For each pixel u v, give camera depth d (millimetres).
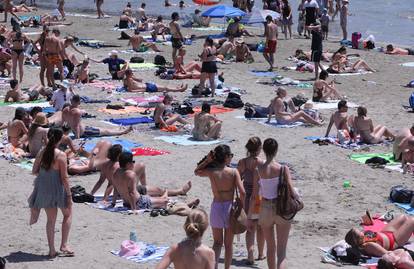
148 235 27844
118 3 129875
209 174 23453
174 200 31875
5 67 62062
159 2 130875
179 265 18609
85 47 79062
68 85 55625
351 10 121750
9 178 34969
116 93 55750
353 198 33188
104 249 26375
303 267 25109
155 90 56656
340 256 25875
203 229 18672
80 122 42375
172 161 38312
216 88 57625
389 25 106312
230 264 24031
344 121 42812
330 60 73000
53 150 25000
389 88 60031
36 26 96750
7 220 29438
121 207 30891
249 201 23891
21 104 50906
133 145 41188
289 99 47719
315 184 35188
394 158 39125
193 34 89500
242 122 47250
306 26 89625
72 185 33750
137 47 76500
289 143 42406
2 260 23016
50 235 25484
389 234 26625
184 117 48344
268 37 66938
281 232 23078
